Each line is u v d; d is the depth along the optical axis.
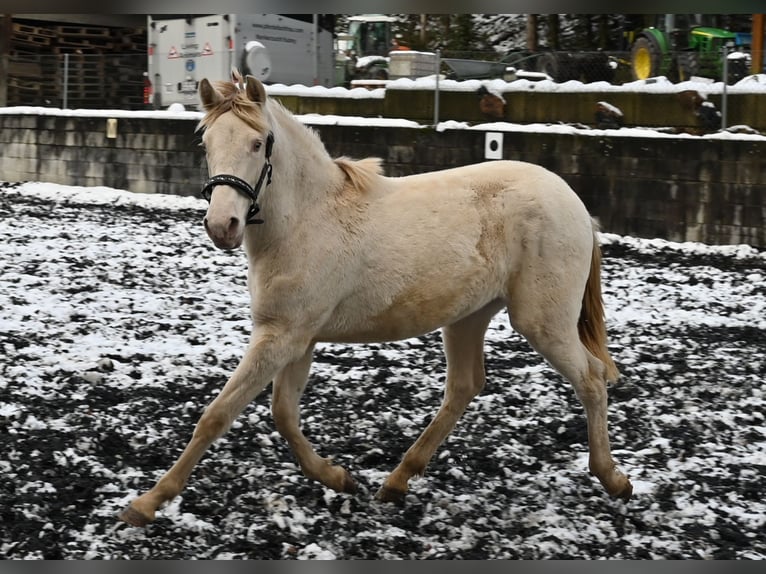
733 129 15.08
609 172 14.98
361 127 16.53
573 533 5.14
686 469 6.05
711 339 9.42
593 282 5.80
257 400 7.06
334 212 5.16
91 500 5.21
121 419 6.47
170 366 7.74
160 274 11.46
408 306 5.29
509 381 7.82
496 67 20.72
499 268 5.49
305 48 23.31
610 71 19.69
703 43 20.67
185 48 22.14
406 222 5.29
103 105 22.06
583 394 5.59
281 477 5.68
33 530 4.86
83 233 13.93
